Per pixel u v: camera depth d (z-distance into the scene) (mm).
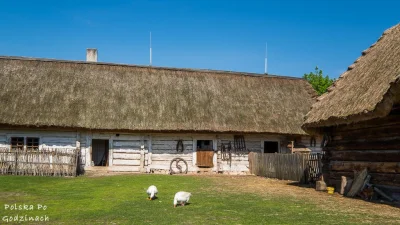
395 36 14352
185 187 16094
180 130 24125
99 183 17094
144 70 27984
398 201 11781
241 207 10680
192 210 10109
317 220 8891
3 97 22844
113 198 12352
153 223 8430
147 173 24141
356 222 8680
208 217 9133
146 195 13109
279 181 20172
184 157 25375
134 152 24641
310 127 15172
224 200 12117
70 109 23297
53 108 23031
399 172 11906
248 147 26516
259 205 11109
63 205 10898
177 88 26969
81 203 11281
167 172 24938
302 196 13469
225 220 8781
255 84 29656
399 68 11484
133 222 8539
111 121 23281
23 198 12250
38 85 24250
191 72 29016
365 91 12648
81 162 23625
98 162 26969
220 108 26234
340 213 9891
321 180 15672
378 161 12867
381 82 11984
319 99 15812
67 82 25141
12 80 24125
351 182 13797
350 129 14383
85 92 24703
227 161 26031
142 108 24594
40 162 20641
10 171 20406
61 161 20844
